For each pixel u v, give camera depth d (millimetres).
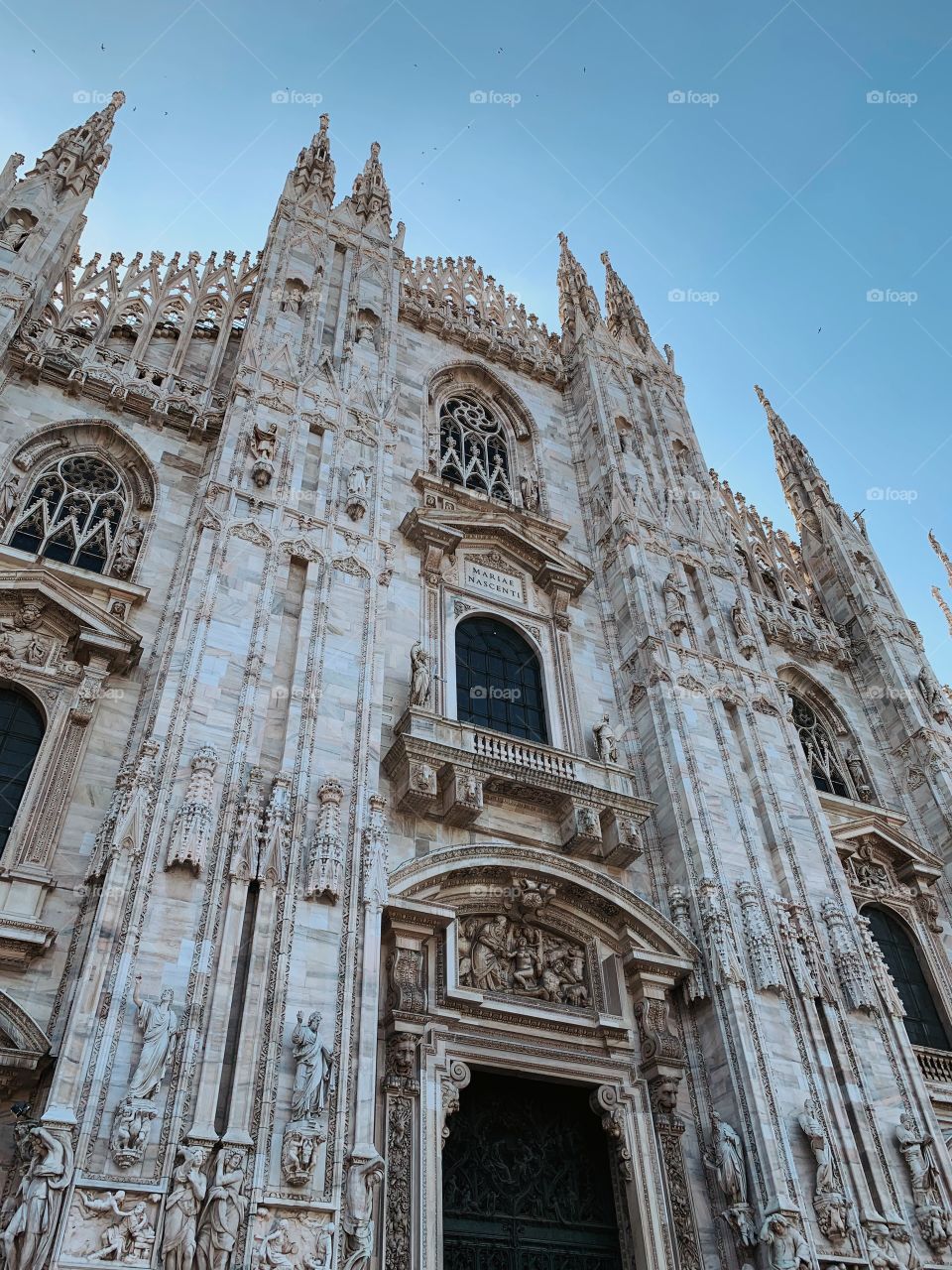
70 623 20953
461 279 39438
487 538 29688
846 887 25828
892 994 24031
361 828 19625
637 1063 21219
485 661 27406
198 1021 15906
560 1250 19266
